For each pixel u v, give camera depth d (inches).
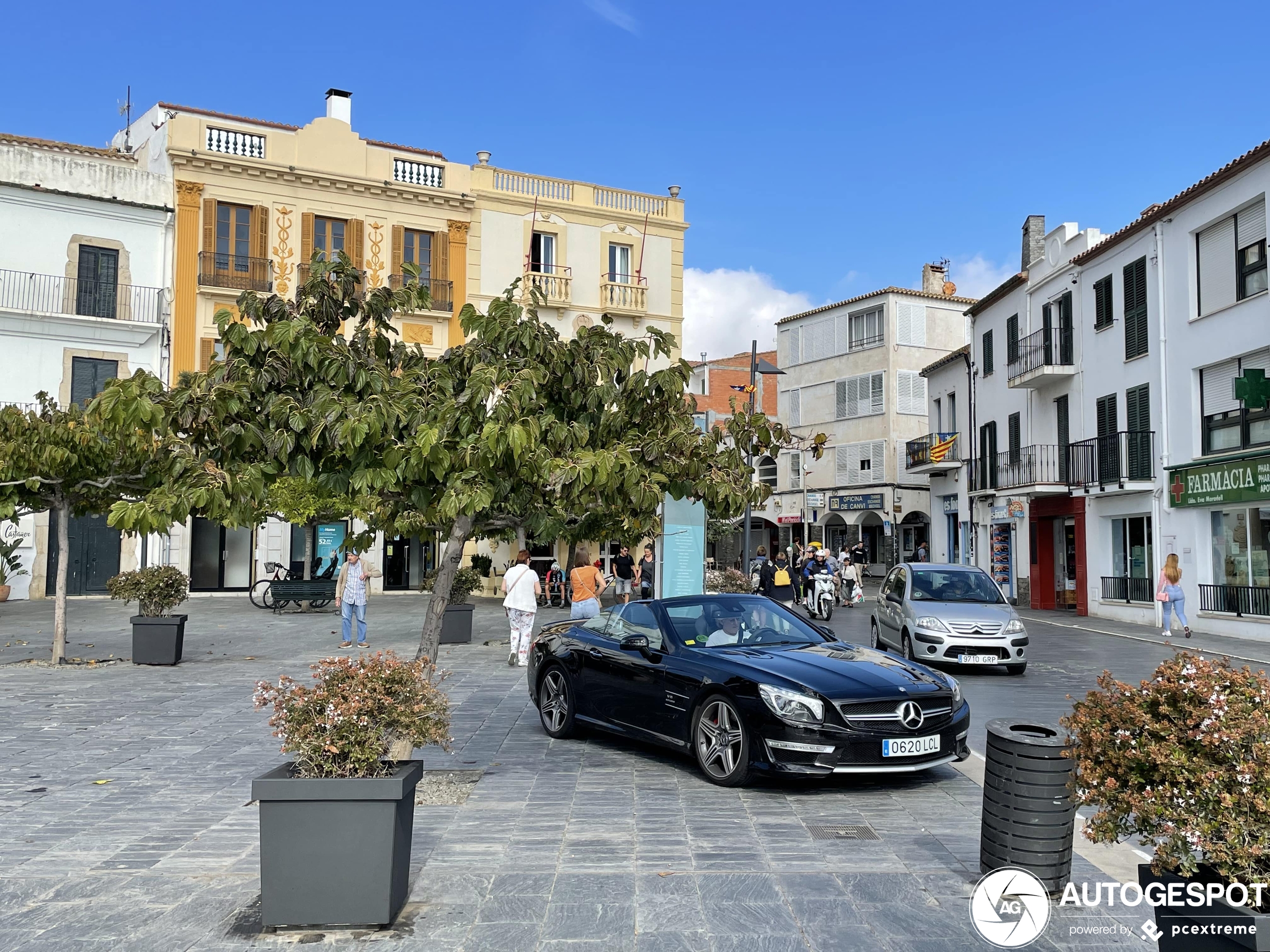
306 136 1286.9
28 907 195.8
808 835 246.1
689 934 180.2
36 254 1167.0
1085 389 1109.7
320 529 1314.0
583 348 311.4
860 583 1263.5
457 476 272.1
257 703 197.2
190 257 1229.1
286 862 181.5
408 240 1347.2
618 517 333.1
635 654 345.7
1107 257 1061.1
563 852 230.4
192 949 174.6
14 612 986.1
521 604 596.4
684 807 275.0
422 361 333.1
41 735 378.3
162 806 275.7
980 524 1384.1
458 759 340.2
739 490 307.9
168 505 252.8
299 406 270.7
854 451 1895.9
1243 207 847.7
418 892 202.8
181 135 1229.7
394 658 213.5
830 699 288.8
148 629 590.2
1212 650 732.7
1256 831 146.6
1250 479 817.5
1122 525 1047.0
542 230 1411.2
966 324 1903.3
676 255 1499.8
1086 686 551.5
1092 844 238.4
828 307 1963.6
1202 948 148.3
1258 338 826.8
